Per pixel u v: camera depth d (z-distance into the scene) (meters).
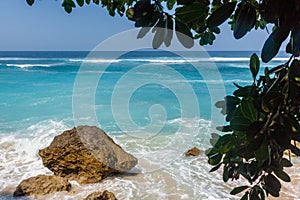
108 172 5.96
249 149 0.99
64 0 1.88
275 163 1.17
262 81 1.17
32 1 1.68
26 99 16.38
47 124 10.80
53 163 6.05
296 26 0.84
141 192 5.52
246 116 1.03
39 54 77.38
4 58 56.91
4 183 5.98
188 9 1.02
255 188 1.31
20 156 7.57
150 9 1.06
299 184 5.70
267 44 0.89
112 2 1.66
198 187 5.64
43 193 5.43
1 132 9.79
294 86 0.97
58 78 25.73
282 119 0.98
